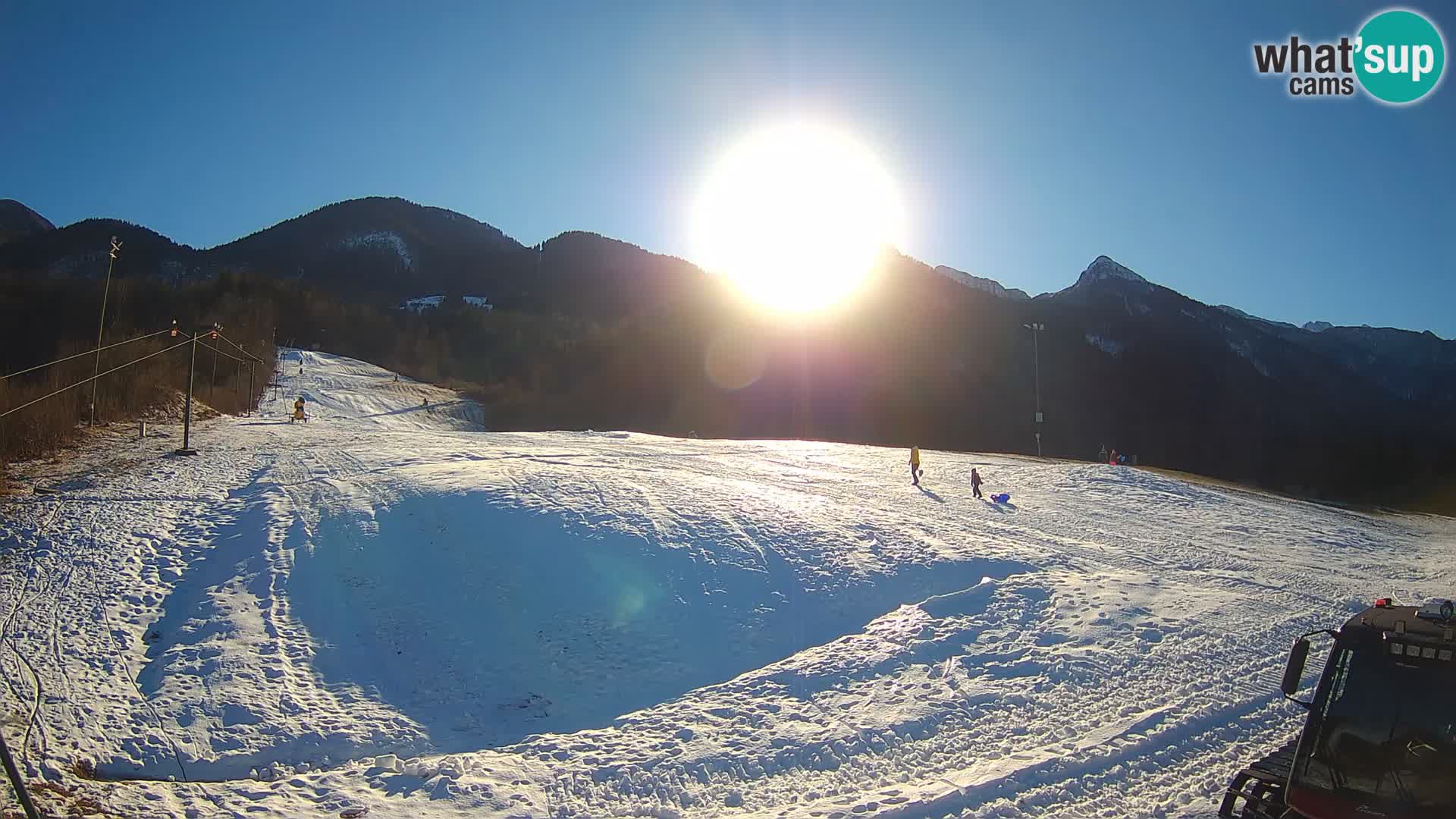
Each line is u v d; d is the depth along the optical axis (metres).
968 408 96.88
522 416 93.38
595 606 17.50
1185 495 37.66
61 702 12.45
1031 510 31.17
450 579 18.45
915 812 8.98
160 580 17.91
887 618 17.28
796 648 16.34
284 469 29.16
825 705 12.93
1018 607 17.47
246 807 9.55
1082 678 13.52
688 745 11.65
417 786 10.41
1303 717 11.94
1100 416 100.81
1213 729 11.38
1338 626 16.98
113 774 10.97
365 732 12.79
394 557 19.52
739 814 9.49
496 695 14.48
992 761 10.50
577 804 9.91
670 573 18.92
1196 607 17.67
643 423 92.69
